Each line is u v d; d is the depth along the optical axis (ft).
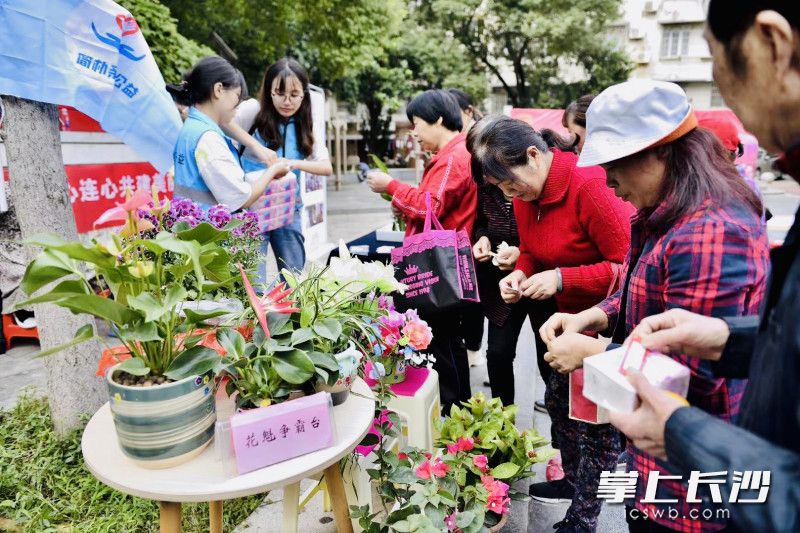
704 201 3.75
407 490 5.90
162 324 4.17
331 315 5.25
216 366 4.20
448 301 7.81
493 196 8.67
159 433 4.07
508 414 6.97
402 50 67.87
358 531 6.38
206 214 7.05
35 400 10.23
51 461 8.30
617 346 4.34
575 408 4.99
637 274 4.21
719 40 2.61
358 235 29.91
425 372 7.60
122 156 14.48
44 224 8.44
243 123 11.61
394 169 78.84
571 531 6.66
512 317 8.36
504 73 98.32
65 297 3.67
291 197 11.22
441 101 8.79
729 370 3.46
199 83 8.96
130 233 4.30
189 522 7.25
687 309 3.71
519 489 8.25
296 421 4.29
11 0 7.50
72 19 8.06
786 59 2.41
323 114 17.69
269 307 4.69
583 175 6.39
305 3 28.35
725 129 8.60
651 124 3.82
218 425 4.11
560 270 6.69
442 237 7.92
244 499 7.77
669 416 2.72
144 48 8.95
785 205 40.34
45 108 8.32
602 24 66.18
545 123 19.27
